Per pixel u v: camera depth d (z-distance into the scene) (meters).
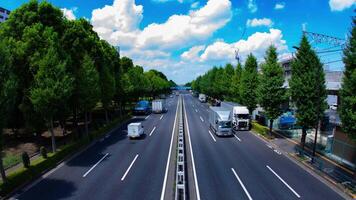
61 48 28.30
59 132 38.34
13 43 26.81
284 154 27.95
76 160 26.31
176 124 47.69
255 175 21.62
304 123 25.16
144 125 46.97
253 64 46.03
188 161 25.52
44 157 23.98
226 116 37.06
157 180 20.69
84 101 32.09
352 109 17.69
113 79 42.72
